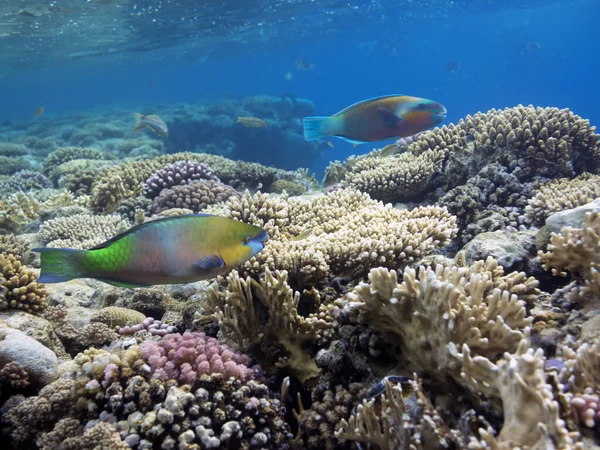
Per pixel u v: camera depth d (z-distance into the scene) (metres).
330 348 0.70
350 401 0.65
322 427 0.64
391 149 1.60
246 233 0.59
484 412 0.54
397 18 10.30
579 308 0.68
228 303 0.75
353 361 0.69
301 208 1.14
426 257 0.91
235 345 0.75
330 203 1.18
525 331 0.51
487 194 1.27
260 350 0.75
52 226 1.47
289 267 0.79
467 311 0.56
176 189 1.71
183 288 0.95
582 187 1.12
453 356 0.54
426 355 0.59
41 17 6.00
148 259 0.55
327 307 0.76
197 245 0.56
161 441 0.58
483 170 1.32
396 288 0.60
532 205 1.11
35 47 8.72
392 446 0.55
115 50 10.03
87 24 6.76
